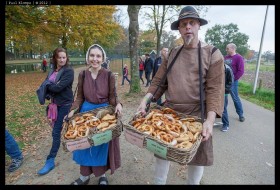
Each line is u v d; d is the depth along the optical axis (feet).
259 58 32.04
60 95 10.67
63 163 11.84
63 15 42.52
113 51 115.65
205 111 6.88
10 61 139.85
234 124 17.71
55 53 10.53
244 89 36.37
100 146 8.75
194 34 6.60
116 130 7.66
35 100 30.63
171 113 7.11
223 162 11.77
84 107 9.00
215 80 6.56
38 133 16.96
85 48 67.92
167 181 10.02
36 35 53.16
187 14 6.38
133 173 10.73
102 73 8.84
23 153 13.47
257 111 22.18
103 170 9.19
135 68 27.84
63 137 7.59
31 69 100.37
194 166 7.43
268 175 10.69
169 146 5.81
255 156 12.50
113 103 8.95
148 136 6.19
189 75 6.77
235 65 17.30
